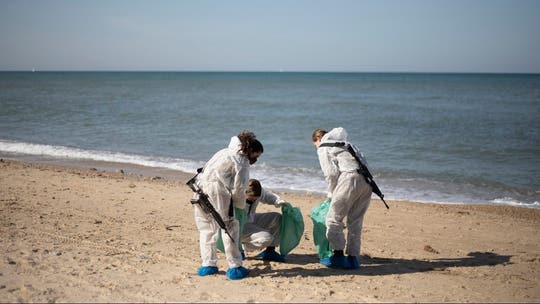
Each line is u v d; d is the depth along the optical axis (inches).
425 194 499.2
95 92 2559.1
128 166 631.2
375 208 403.9
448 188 527.2
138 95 2304.4
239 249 216.8
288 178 569.9
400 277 213.3
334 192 216.1
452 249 276.1
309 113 1432.1
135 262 224.5
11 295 176.2
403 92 2822.3
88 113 1339.8
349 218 224.2
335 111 1507.1
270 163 665.6
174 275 206.2
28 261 216.7
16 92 2444.6
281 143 851.4
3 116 1225.4
